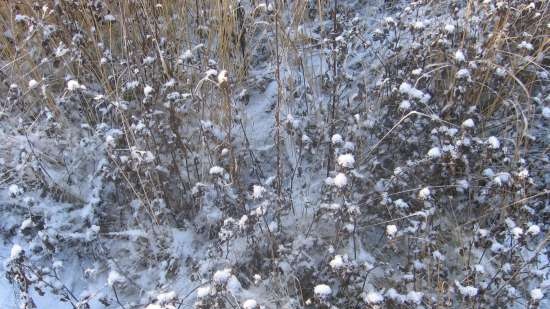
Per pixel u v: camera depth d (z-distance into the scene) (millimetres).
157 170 2936
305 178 3125
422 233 2621
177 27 3645
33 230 2988
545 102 3232
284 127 3053
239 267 2711
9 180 3170
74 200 3168
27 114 3402
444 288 2518
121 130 3180
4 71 3541
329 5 4195
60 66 3602
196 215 3051
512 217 2723
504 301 2438
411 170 2789
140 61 3428
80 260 2934
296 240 2713
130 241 2941
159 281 2768
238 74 3596
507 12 3215
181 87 3338
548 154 3182
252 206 3002
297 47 3611
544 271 2617
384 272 2689
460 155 2641
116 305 2740
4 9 3707
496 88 3264
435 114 3002
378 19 4094
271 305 2547
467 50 3260
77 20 3621
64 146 3268
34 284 2652
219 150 3088
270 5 3299
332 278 2600
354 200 2809
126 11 3488
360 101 3217
